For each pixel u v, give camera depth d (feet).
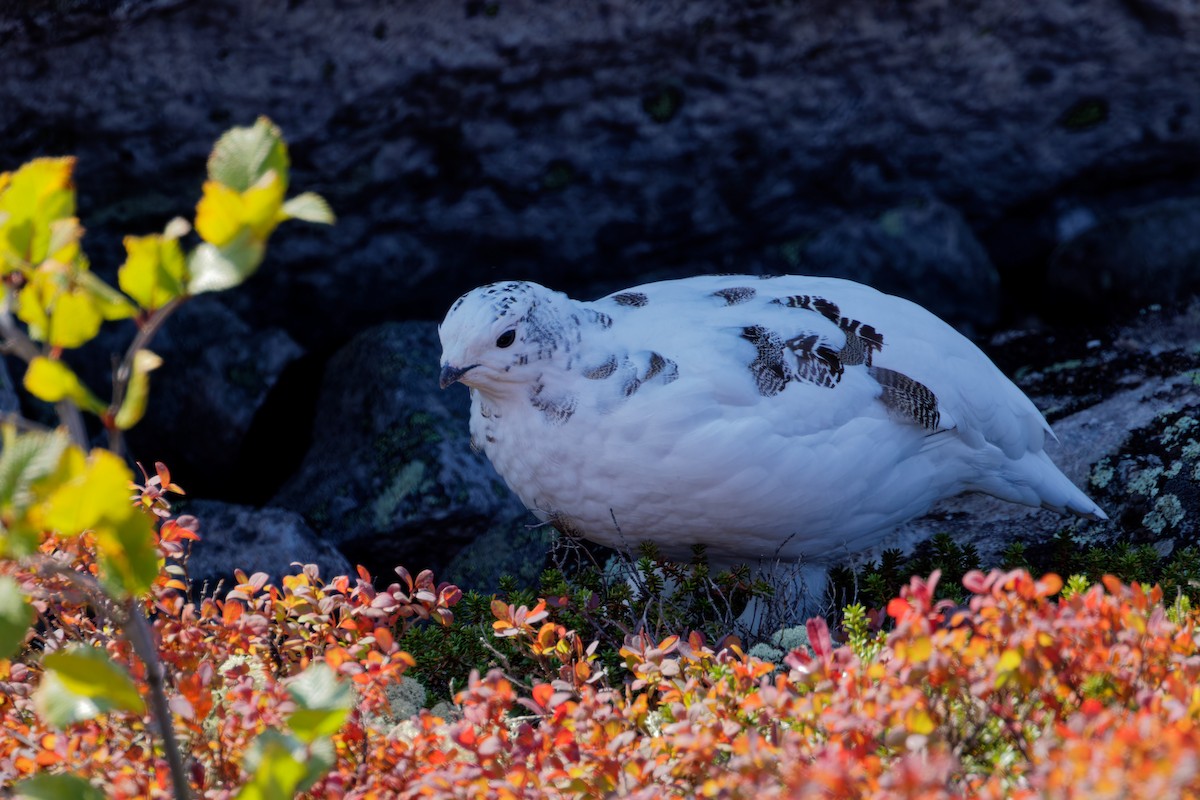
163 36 27.27
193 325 32.55
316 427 31.40
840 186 34.53
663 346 19.42
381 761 13.26
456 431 28.94
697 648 15.16
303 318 33.73
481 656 18.85
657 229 34.17
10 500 9.48
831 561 22.35
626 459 19.11
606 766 12.12
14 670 15.11
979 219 36.24
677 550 21.36
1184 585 19.71
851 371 19.98
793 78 31.63
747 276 22.65
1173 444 25.48
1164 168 35.50
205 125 29.25
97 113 28.50
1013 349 31.42
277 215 10.04
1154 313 31.42
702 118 32.01
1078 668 12.30
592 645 15.40
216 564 24.97
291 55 28.30
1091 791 9.53
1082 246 33.94
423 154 31.27
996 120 33.53
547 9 28.91
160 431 32.35
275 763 10.48
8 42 26.58
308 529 26.02
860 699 11.94
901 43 31.24
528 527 23.79
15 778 12.91
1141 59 32.09
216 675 14.24
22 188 10.43
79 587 14.26
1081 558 21.40
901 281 33.78
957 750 12.01
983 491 23.06
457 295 34.53
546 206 33.06
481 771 12.30
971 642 11.66
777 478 19.22
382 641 14.29
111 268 31.50
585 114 31.42
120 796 11.88
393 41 28.55
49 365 9.60
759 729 13.69
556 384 19.20
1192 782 10.12
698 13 29.71
